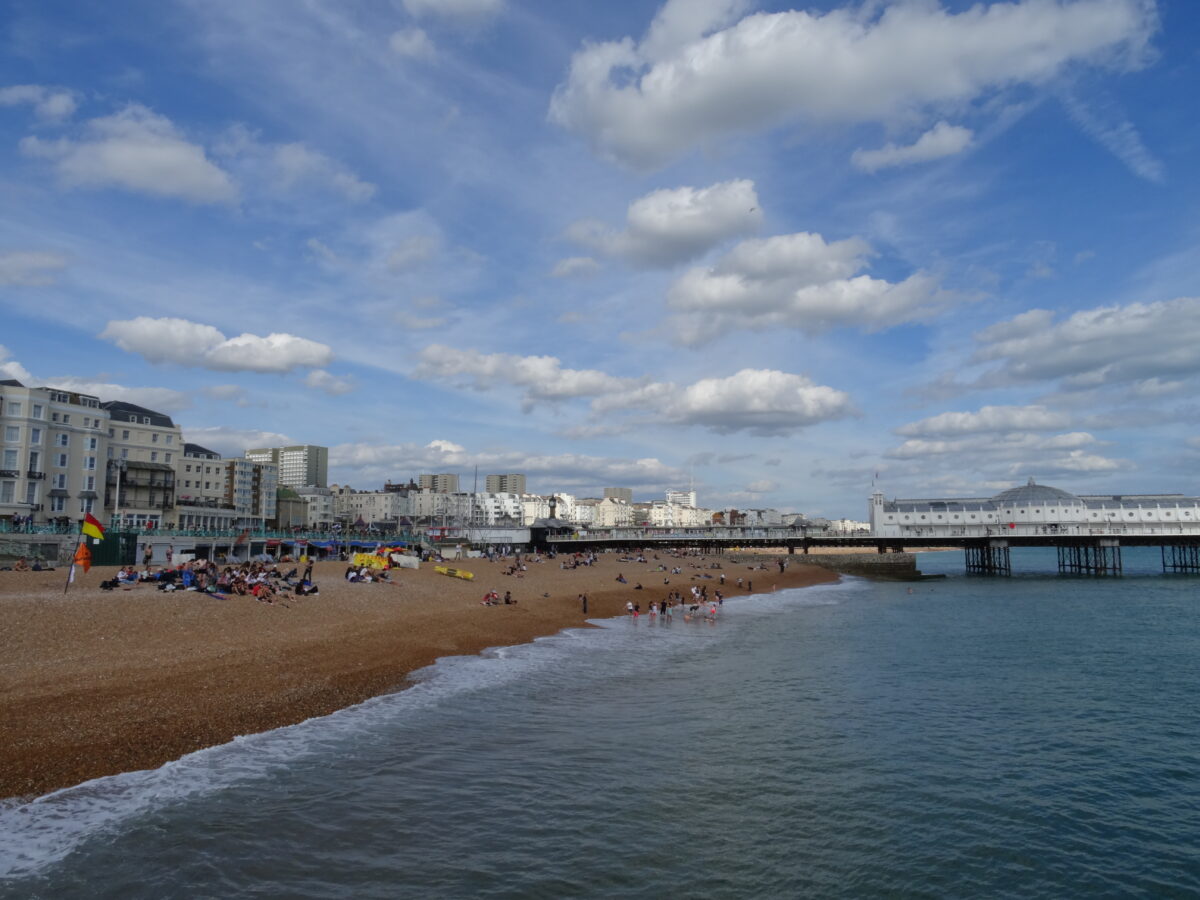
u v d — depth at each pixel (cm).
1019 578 13475
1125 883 1662
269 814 1852
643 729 2775
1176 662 4434
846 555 14738
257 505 17275
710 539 14950
